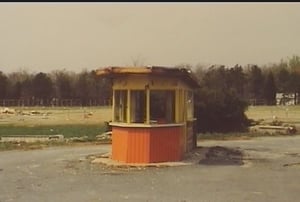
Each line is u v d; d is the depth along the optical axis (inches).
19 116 2333.9
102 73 729.6
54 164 761.6
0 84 3789.4
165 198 476.1
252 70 3725.4
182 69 733.9
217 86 1509.6
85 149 1014.4
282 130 1441.9
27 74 4119.1
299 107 3046.3
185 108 847.7
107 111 2746.1
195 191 514.3
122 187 542.0
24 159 837.2
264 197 478.9
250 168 706.2
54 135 1315.2
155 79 737.6
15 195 495.8
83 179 604.4
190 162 758.5
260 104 3474.4
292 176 626.2
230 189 526.6
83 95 3818.9
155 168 697.0
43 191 519.5
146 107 735.1
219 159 821.9
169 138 750.5
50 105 3722.9
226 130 1437.0
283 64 4020.7
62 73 3988.7
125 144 742.5
